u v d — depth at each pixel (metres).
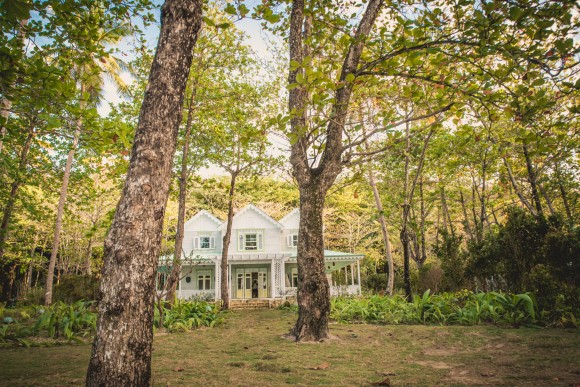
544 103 4.70
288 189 37.47
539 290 7.89
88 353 5.87
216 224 28.16
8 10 2.63
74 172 18.97
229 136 16.98
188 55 3.43
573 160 13.95
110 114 14.79
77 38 6.21
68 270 33.50
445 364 4.65
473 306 9.19
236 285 27.16
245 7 3.86
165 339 7.68
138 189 2.94
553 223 8.67
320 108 5.00
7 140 6.61
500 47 5.12
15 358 5.44
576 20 4.44
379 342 6.46
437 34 6.71
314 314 6.83
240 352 5.90
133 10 6.50
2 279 29.84
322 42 8.72
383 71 6.85
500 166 15.77
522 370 4.09
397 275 29.95
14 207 16.44
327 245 35.91
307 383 3.81
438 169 17.06
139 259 2.81
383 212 15.75
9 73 4.81
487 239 11.46
